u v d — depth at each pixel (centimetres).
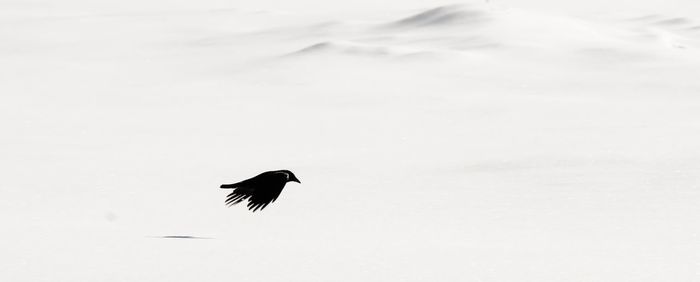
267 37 11156
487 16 10662
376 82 7344
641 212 2148
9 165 3288
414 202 2367
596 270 1388
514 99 6212
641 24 13100
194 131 4666
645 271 1390
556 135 4134
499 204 2317
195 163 3428
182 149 3900
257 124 5006
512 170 2988
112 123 4950
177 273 1326
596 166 3002
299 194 2517
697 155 3173
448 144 3969
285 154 3728
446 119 5147
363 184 2747
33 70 8456
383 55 8625
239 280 1288
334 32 11069
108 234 1681
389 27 11075
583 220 2055
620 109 5550
